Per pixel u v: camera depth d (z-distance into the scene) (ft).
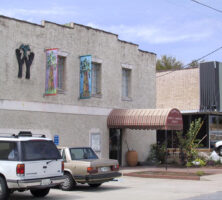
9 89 58.80
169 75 118.93
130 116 72.79
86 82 67.46
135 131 81.82
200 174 62.95
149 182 55.26
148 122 70.64
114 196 42.14
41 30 63.62
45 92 62.95
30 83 61.57
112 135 77.25
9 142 38.27
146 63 85.35
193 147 81.20
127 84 81.30
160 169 72.33
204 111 108.58
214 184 52.60
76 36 69.46
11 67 59.26
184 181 56.34
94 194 43.88
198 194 43.29
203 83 110.11
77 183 51.47
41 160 38.55
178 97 115.96
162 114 69.82
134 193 44.39
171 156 84.69
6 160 37.76
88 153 49.62
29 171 37.35
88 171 45.19
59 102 65.92
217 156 82.79
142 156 82.64
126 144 79.56
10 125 58.54
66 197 41.81
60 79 67.56
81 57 68.80
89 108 71.41
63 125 66.39
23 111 60.39
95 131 72.28
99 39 73.97
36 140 39.06
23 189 37.83
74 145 68.03
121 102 78.38
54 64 61.67
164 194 43.45
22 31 61.00
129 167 76.33
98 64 74.33
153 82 86.89
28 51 61.57
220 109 108.17
